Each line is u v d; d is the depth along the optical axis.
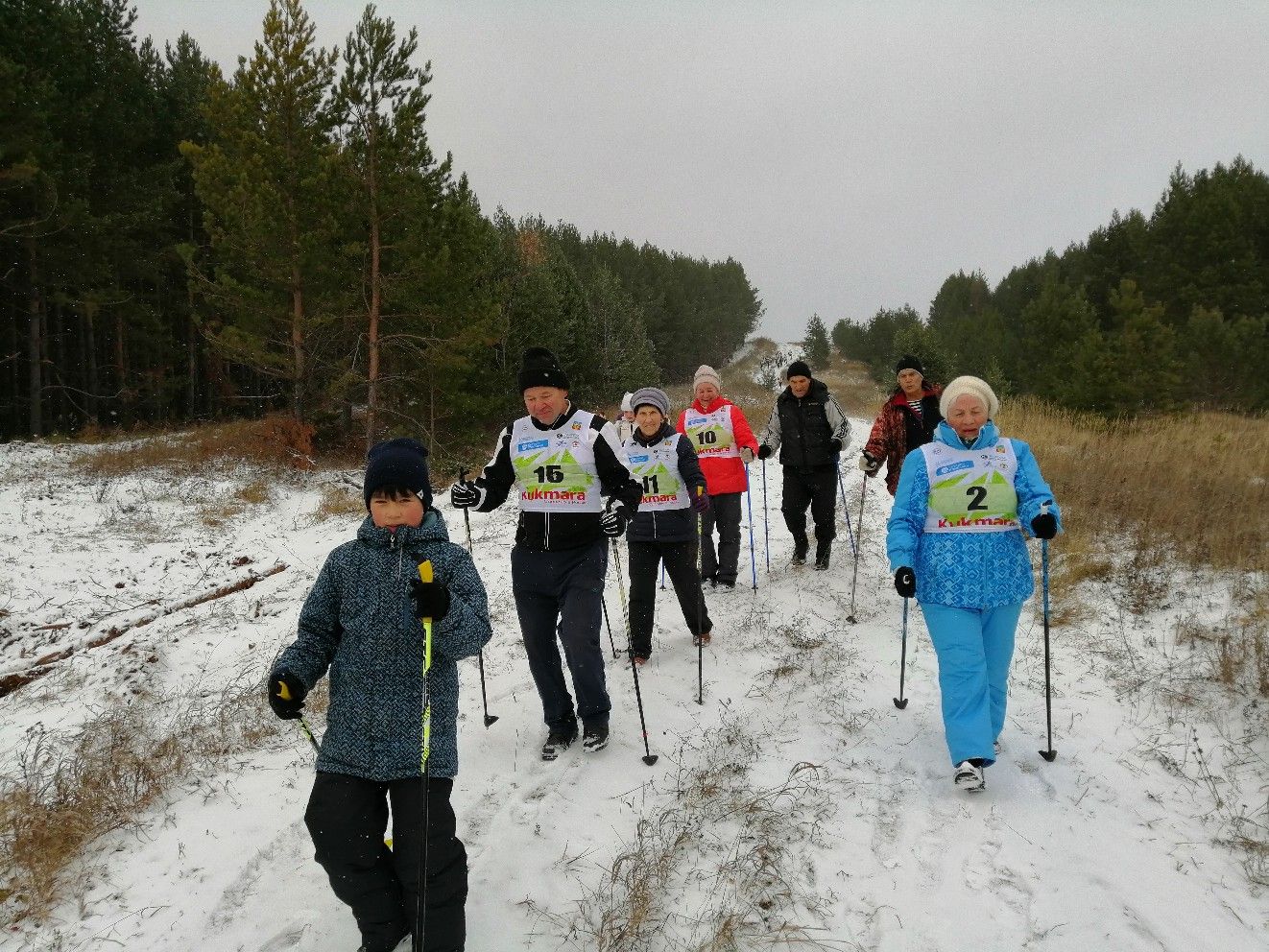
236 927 2.81
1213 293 27.88
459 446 17.05
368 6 15.26
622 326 26.77
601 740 3.96
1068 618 5.56
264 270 15.38
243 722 4.44
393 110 15.56
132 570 8.27
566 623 3.95
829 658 5.13
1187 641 4.93
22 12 17.98
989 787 3.60
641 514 5.13
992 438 3.71
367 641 2.52
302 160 15.71
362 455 16.33
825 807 3.49
